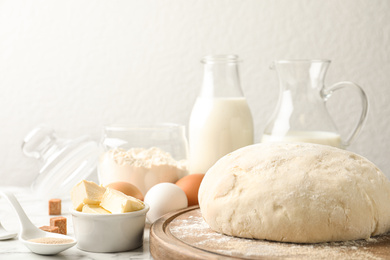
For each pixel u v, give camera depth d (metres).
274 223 0.74
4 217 1.12
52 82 1.64
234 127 1.21
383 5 1.54
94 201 0.85
